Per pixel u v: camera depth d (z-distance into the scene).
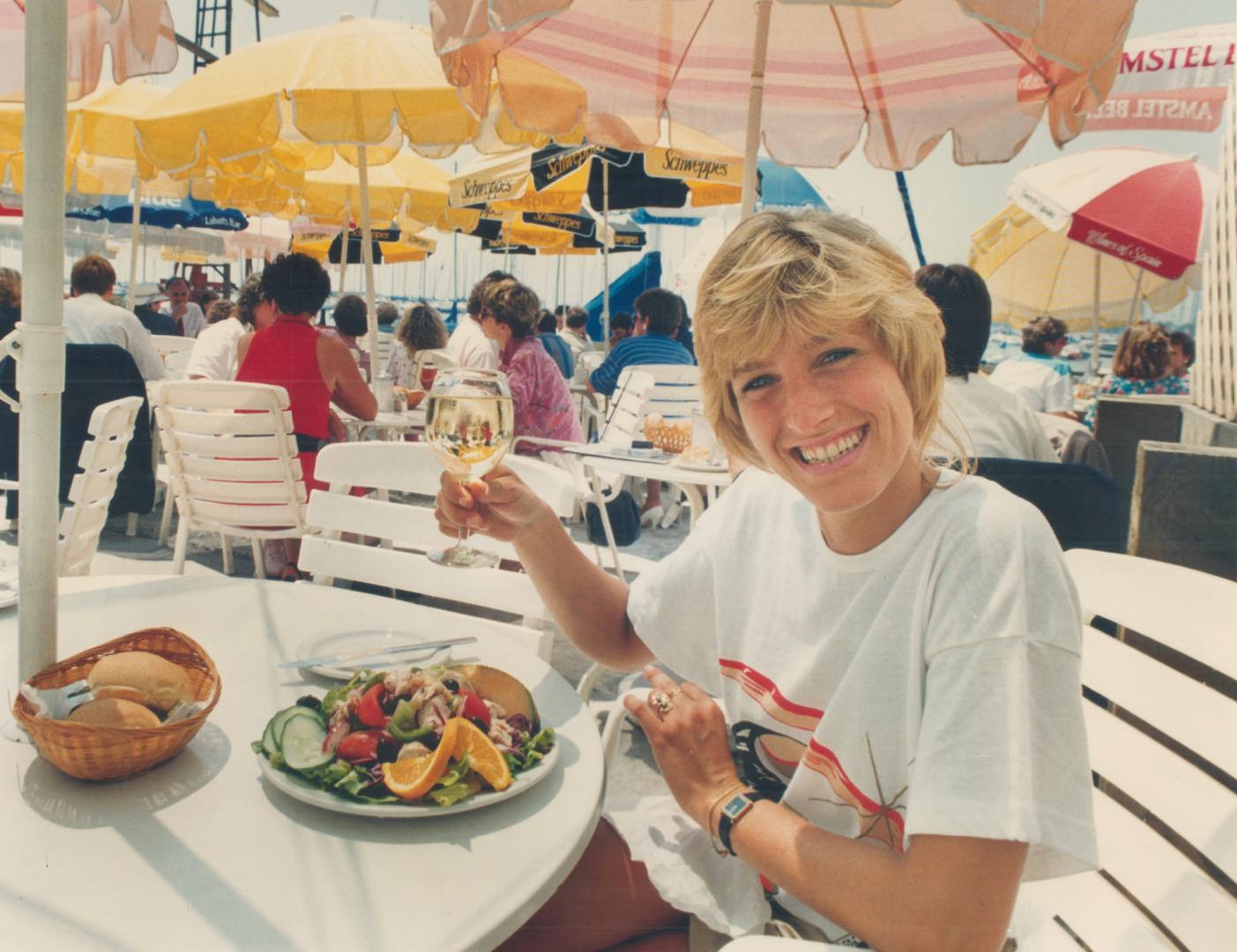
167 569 4.48
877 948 0.83
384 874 0.78
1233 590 1.04
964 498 0.98
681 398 5.52
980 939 0.79
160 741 0.90
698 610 1.31
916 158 3.03
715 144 4.71
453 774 0.89
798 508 1.17
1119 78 4.01
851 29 2.96
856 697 0.99
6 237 5.66
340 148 5.53
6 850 0.78
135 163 6.01
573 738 1.08
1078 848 0.79
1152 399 3.46
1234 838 0.99
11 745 0.96
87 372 4.29
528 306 4.88
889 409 0.94
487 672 1.09
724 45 3.06
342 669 1.18
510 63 2.66
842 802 1.03
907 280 0.99
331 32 4.36
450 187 7.10
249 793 0.90
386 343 10.08
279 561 4.50
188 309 10.80
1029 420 2.59
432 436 1.30
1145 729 1.42
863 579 1.03
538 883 0.77
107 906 0.71
